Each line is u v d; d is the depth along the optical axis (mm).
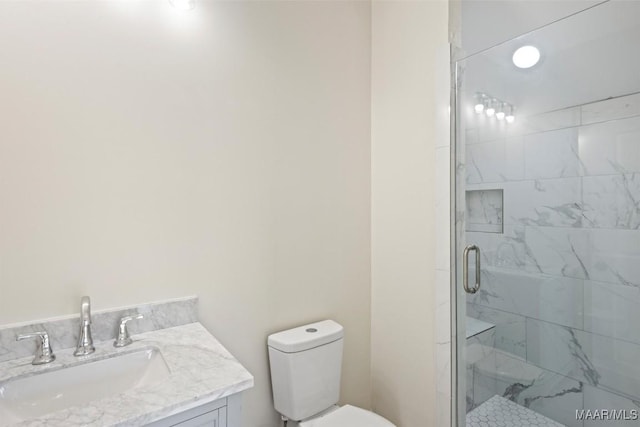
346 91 1776
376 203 1857
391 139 1773
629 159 1071
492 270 1385
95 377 983
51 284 1034
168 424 765
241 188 1410
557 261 1228
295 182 1581
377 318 1851
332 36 1719
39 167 1013
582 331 1178
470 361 1442
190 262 1284
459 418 1461
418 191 1642
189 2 1252
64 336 1038
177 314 1240
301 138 1601
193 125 1289
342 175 1760
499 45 1358
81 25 1074
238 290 1405
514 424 1323
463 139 1462
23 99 989
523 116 1298
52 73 1028
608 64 1107
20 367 920
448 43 1510
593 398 1155
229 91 1377
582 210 1169
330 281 1713
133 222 1168
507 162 1338
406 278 1697
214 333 1345
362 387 1845
